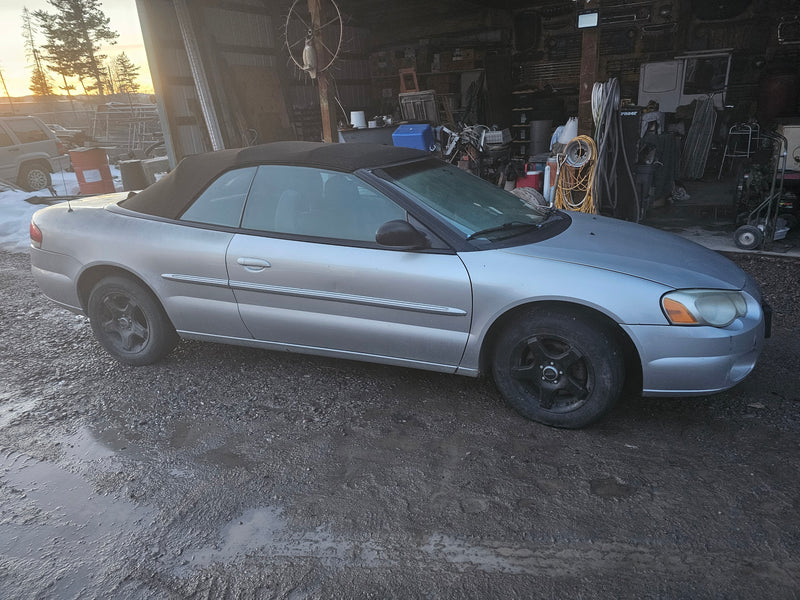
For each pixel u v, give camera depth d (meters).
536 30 13.97
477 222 3.49
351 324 3.51
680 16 12.80
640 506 2.62
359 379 3.97
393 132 10.31
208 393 3.87
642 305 2.93
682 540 2.40
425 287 3.26
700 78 12.72
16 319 5.53
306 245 3.52
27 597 2.28
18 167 14.16
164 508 2.76
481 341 3.25
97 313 4.21
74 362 4.47
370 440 3.25
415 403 3.63
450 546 2.44
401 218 3.38
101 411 3.70
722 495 2.66
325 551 2.44
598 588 2.19
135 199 4.19
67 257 4.16
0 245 9.05
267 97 12.39
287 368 4.18
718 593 2.14
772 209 6.84
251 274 3.63
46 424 3.57
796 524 2.46
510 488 2.79
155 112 25.77
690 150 12.12
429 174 3.83
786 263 6.08
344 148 3.89
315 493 2.82
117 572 2.39
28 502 2.85
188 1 10.55
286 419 3.50
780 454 2.93
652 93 13.12
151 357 4.21
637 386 3.22
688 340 2.90
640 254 3.29
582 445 3.10
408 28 14.68
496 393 3.71
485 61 13.66
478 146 9.94
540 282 3.06
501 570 2.30
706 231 7.52
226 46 11.51
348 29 14.21
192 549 2.50
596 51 7.58
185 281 3.83
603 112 6.88
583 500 2.68
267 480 2.93
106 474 3.04
